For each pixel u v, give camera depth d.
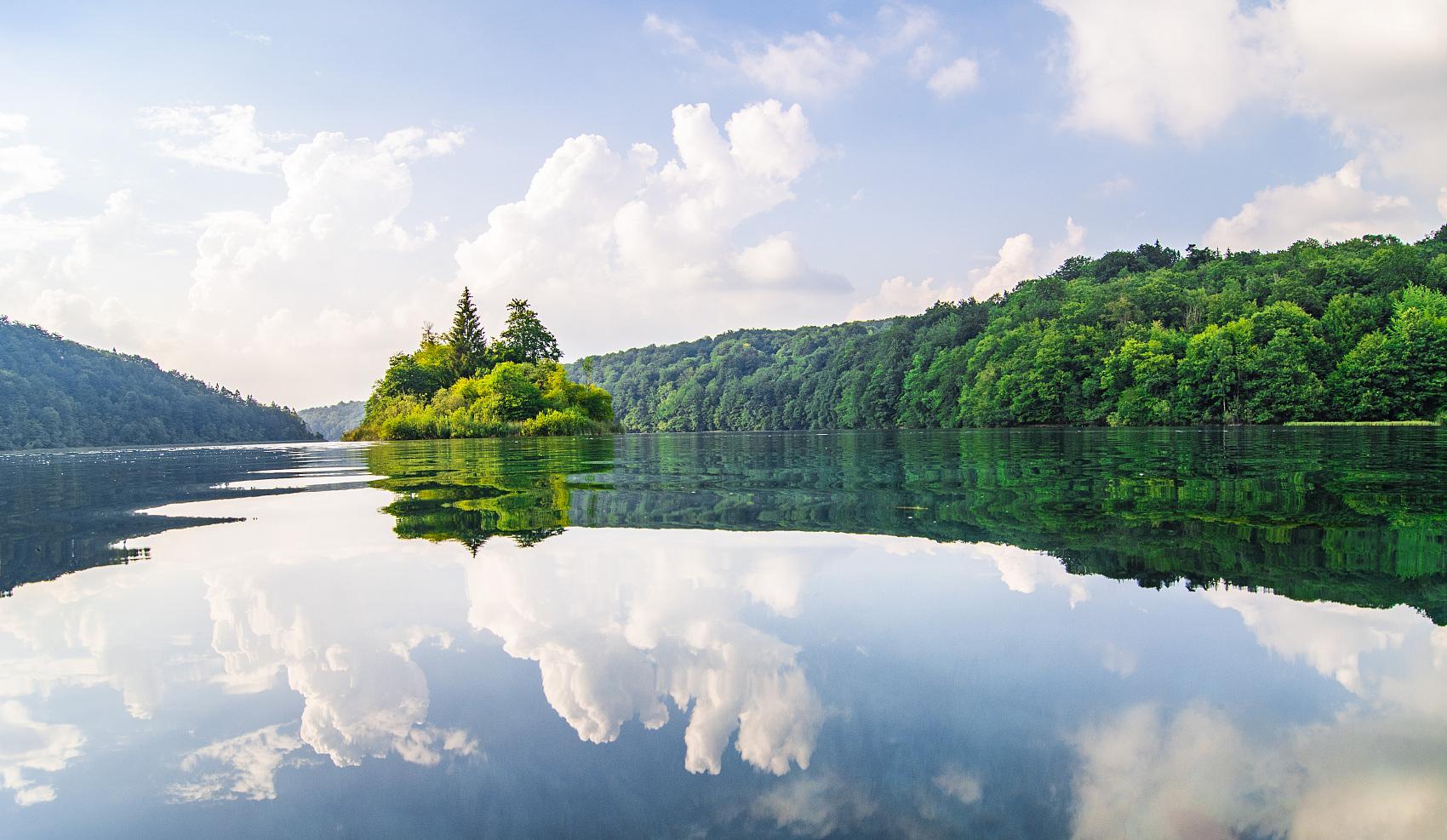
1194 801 2.27
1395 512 7.59
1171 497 9.14
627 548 6.13
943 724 2.82
